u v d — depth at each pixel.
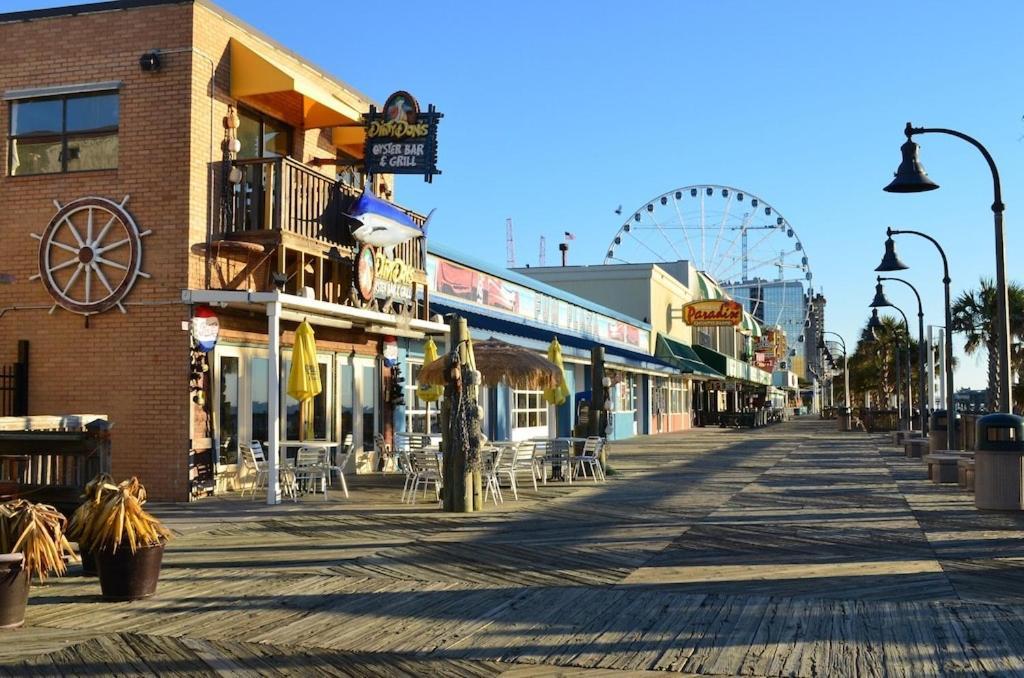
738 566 9.90
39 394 15.30
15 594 7.45
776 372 88.50
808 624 7.51
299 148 18.06
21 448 10.64
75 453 10.56
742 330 69.31
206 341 14.95
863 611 7.90
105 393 15.04
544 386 17.53
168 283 14.82
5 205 15.64
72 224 15.26
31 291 15.45
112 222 15.08
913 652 6.73
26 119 15.77
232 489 15.91
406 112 17.81
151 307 14.88
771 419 65.56
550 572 9.66
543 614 7.92
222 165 15.45
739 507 14.80
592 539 11.66
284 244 15.00
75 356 15.20
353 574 9.57
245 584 9.11
